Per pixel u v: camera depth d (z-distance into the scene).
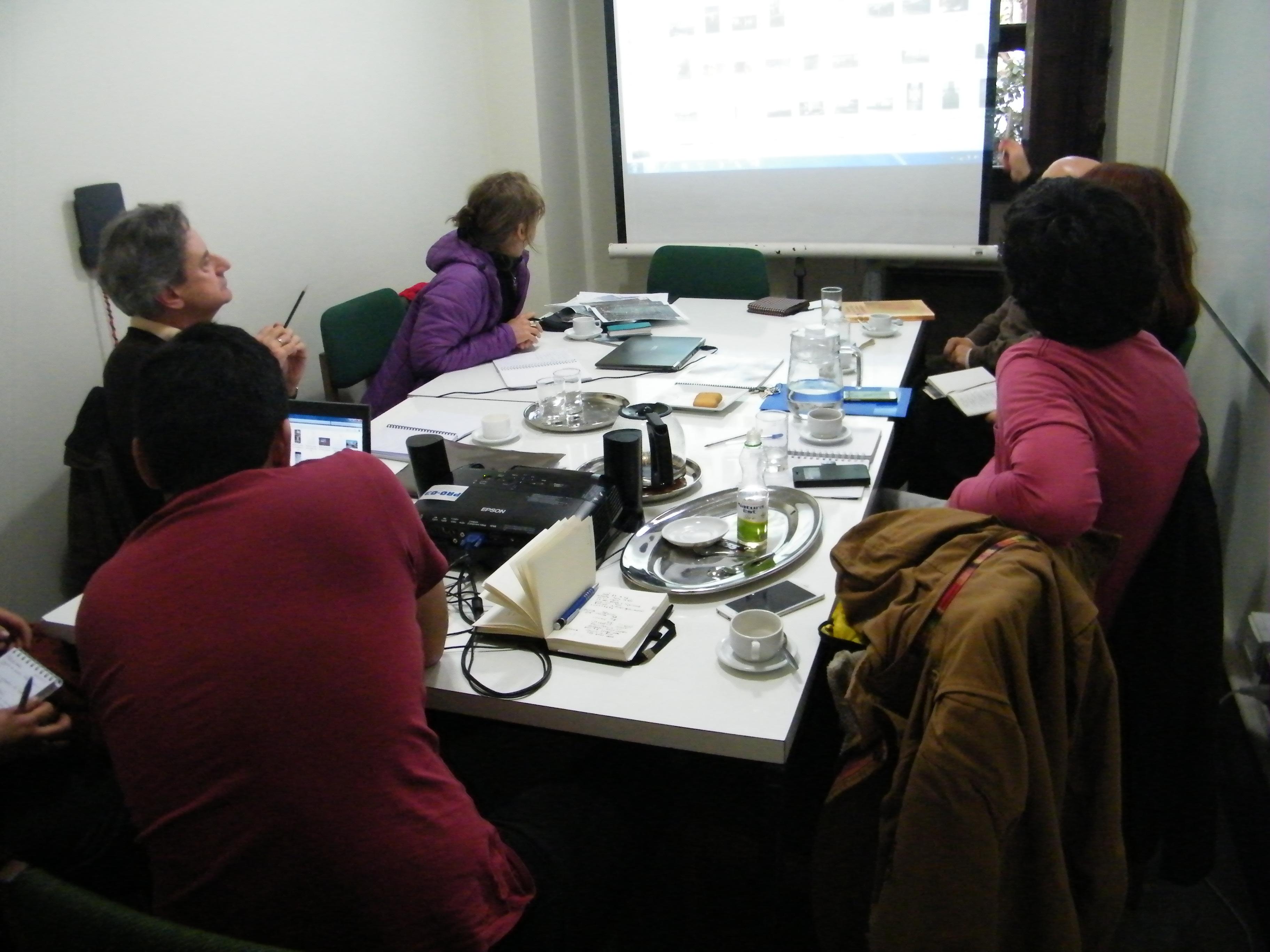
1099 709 1.05
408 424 2.09
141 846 1.00
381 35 3.35
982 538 1.03
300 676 0.88
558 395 2.17
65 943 0.80
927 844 0.92
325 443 1.67
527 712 1.16
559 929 1.07
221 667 0.86
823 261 4.21
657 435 1.65
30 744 1.31
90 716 1.40
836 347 2.19
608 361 2.45
